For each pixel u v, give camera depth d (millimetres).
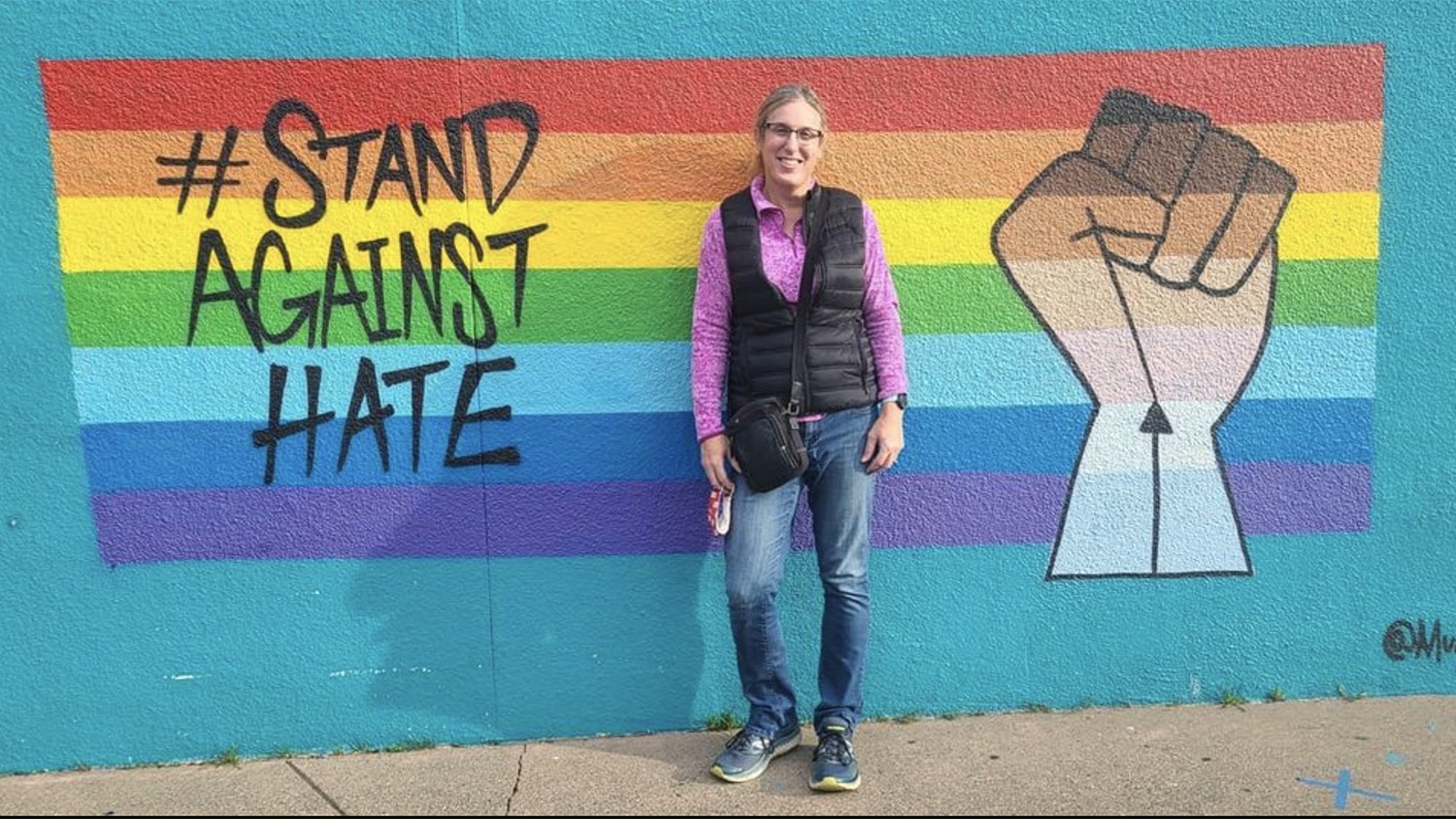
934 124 2922
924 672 3135
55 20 2740
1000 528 3086
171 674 2986
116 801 2779
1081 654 3146
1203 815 2580
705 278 2701
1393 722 3025
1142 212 2986
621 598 3055
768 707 2826
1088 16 2902
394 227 2879
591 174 2891
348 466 2953
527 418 2969
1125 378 3043
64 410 2875
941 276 2982
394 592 3008
